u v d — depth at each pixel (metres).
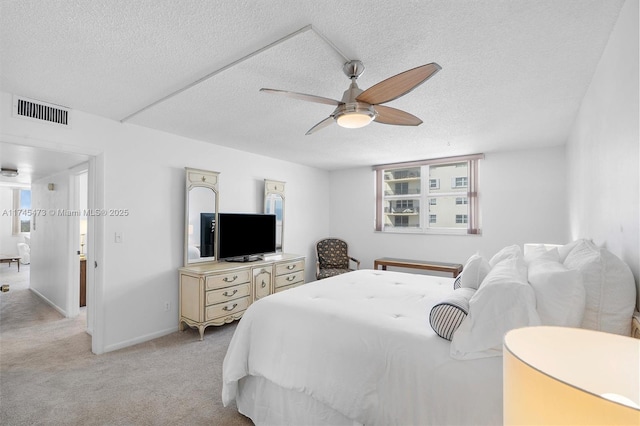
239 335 2.06
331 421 1.67
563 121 3.02
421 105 2.60
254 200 4.52
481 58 1.85
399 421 1.41
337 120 1.91
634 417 0.50
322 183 5.86
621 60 1.43
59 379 2.44
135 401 2.16
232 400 2.14
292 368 1.77
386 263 4.85
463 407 1.28
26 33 1.62
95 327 2.93
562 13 1.44
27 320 3.87
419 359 1.42
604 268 1.31
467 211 4.67
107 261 2.98
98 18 1.50
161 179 3.42
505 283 1.39
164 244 3.44
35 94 2.43
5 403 2.12
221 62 1.93
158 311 3.37
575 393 0.56
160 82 2.21
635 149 1.26
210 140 3.79
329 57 1.84
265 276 3.99
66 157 3.28
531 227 4.13
